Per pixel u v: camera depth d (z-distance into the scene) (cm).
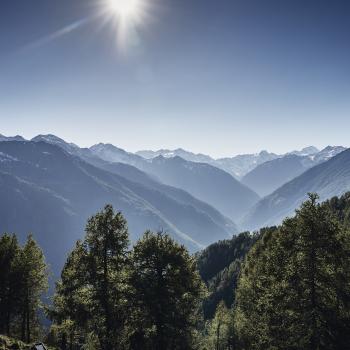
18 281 4975
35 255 5188
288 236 3425
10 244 5241
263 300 3569
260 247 5112
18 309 5172
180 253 3716
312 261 3122
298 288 3170
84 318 3647
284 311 3228
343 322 3073
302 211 3247
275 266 3541
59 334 5181
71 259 4222
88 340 4044
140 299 3522
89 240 3575
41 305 5156
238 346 6544
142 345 3647
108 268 3588
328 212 3256
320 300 3112
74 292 3803
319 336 3027
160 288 3594
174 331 3622
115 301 3562
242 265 5897
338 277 3120
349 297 3119
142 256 3616
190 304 3731
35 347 3869
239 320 4997
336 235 3133
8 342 3847
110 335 3562
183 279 3647
